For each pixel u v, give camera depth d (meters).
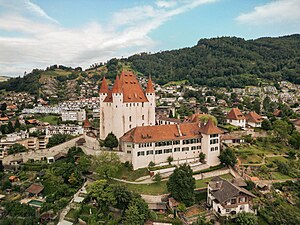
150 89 143.75
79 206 100.31
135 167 115.31
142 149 116.31
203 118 156.50
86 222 92.31
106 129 138.25
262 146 143.88
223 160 121.62
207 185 106.19
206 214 89.25
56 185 121.00
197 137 126.44
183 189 93.31
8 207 110.81
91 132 165.25
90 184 100.44
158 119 195.88
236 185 98.69
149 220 86.50
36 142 193.62
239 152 132.62
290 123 169.25
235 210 88.56
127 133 126.00
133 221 83.19
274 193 101.75
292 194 103.44
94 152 132.25
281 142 151.00
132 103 136.38
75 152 143.38
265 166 120.06
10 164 155.62
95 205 100.31
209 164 124.12
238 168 119.00
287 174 117.06
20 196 120.25
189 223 85.69
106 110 137.12
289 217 88.12
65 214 99.50
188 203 93.19
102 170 109.38
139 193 99.88
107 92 141.50
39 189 120.31
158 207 93.38
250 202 94.62
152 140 117.44
